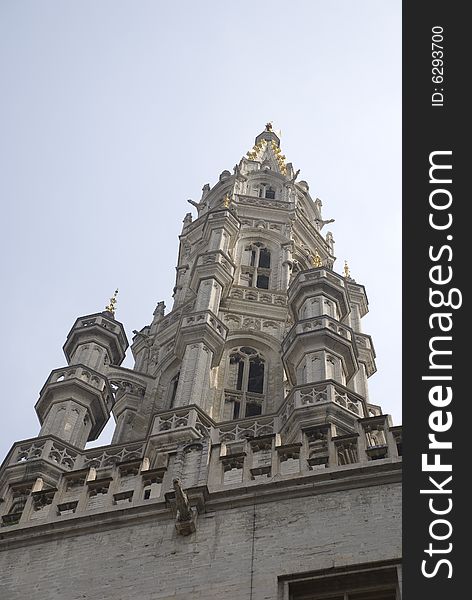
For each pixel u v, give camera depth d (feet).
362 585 70.18
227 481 93.09
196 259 184.44
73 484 92.99
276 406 148.25
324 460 89.86
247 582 71.41
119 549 78.02
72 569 77.36
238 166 235.40
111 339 156.15
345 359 138.51
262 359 161.68
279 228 208.85
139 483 85.97
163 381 161.68
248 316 168.76
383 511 75.25
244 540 75.46
